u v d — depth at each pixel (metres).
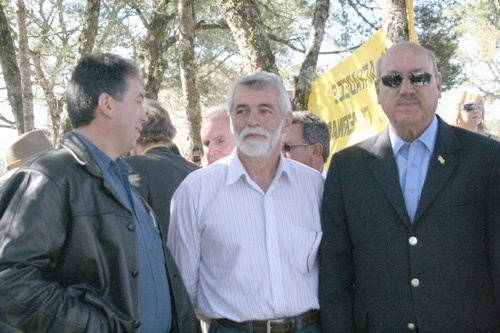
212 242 3.02
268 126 3.00
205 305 3.04
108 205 2.52
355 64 6.12
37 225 2.32
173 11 11.85
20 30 10.37
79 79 2.66
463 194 2.75
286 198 3.08
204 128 4.46
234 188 3.04
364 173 2.99
